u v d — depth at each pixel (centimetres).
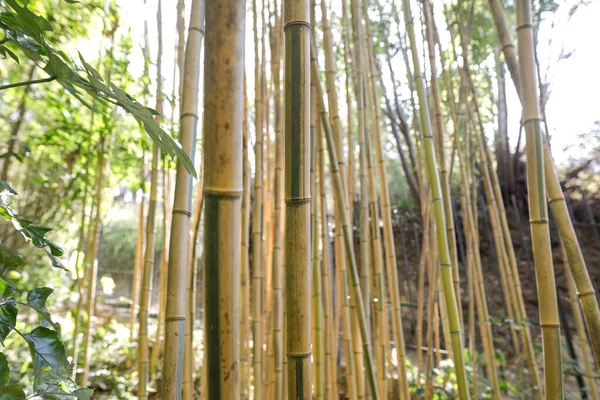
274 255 171
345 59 201
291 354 73
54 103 252
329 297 178
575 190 500
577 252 85
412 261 531
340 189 137
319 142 168
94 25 254
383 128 571
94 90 63
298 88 76
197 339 375
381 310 178
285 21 79
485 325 238
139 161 299
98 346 340
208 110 66
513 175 517
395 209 543
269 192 231
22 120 281
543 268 83
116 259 604
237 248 66
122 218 623
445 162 160
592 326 81
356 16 176
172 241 98
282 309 186
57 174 342
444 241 124
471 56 383
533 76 88
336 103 160
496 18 97
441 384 283
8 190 64
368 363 130
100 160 271
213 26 66
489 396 269
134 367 329
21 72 267
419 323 281
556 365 80
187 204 101
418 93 134
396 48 404
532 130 87
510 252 250
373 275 204
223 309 64
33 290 66
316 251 155
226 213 65
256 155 181
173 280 97
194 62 107
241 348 189
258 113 182
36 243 66
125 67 247
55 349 64
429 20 166
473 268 248
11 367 243
